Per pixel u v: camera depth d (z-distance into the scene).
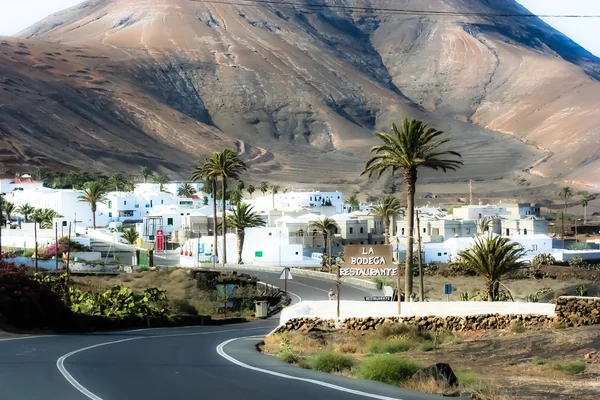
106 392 51.12
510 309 96.81
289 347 75.81
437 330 93.56
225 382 55.22
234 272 199.50
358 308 101.56
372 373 56.56
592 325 87.12
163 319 123.75
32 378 57.19
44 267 199.25
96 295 125.25
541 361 65.94
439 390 51.00
